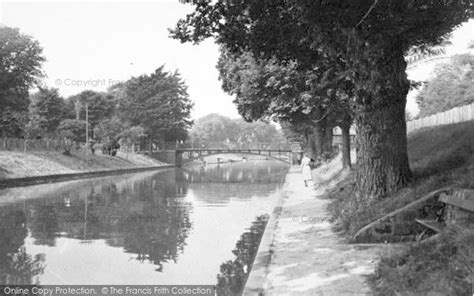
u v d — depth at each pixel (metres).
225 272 11.01
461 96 52.84
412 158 16.88
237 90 35.00
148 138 95.88
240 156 158.62
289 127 56.06
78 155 64.00
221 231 16.69
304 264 8.23
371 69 11.27
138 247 14.09
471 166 10.66
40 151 56.31
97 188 38.25
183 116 102.75
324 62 15.02
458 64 58.66
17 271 11.38
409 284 5.93
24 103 46.66
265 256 9.05
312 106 25.62
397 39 11.30
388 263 6.84
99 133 77.88
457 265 5.69
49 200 27.98
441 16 10.98
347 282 6.90
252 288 7.04
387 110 11.51
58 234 16.44
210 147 101.50
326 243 9.95
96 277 10.72
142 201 27.61
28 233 16.69
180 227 17.66
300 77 24.39
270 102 32.22
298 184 29.11
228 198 29.22
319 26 11.12
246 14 13.62
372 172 11.70
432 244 6.79
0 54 43.22
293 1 10.64
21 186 38.69
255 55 14.76
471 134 14.66
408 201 10.19
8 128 56.66
